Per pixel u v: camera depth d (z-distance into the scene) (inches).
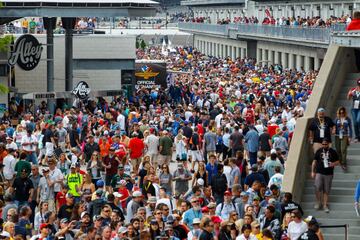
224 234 1188.5
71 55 3196.4
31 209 1417.3
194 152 2017.7
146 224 1232.2
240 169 1662.2
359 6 4761.3
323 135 1291.8
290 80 3695.9
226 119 2167.8
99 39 3567.9
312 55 4618.6
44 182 1515.7
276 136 1886.1
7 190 1513.3
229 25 6520.7
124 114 2539.4
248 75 4153.5
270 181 1440.7
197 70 5172.2
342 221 1234.6
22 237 1160.2
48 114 2561.5
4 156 1777.8
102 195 1353.3
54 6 2952.8
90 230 1141.1
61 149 2080.5
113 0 3024.1
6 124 2313.0
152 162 1961.1
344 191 1270.9
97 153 1740.9
